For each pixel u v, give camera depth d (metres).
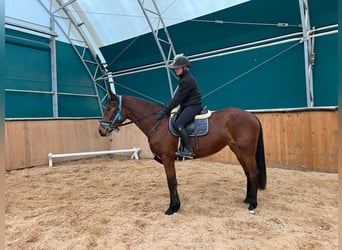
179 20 6.21
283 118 4.86
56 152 6.37
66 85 7.41
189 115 2.71
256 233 2.24
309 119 4.54
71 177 4.69
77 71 7.70
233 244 2.03
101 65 8.21
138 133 7.03
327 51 4.88
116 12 6.67
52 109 7.09
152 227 2.41
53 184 4.20
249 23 5.54
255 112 5.24
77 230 2.39
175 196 2.79
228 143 2.90
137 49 7.31
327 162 4.35
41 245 2.11
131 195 3.49
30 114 6.61
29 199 3.40
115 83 8.27
